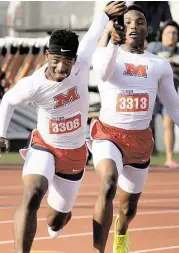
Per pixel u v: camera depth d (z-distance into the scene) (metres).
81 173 18.69
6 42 48.03
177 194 34.59
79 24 51.69
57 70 17.03
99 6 50.31
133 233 24.91
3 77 45.81
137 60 19.97
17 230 16.64
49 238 23.55
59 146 18.03
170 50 39.72
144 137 19.97
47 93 17.52
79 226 25.72
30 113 50.00
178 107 20.44
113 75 19.83
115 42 19.02
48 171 17.52
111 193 18.39
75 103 17.77
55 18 52.41
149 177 40.19
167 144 43.62
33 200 16.75
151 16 45.00
